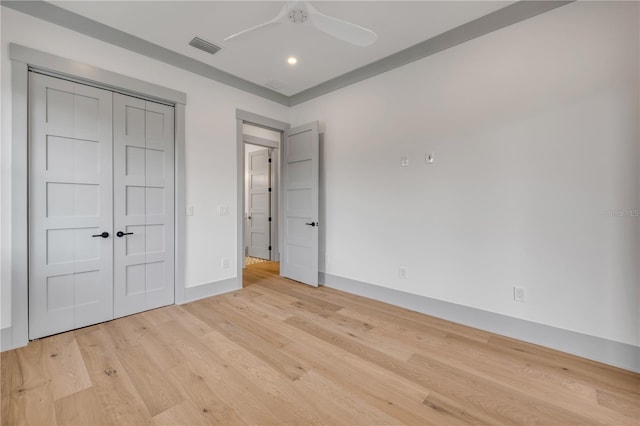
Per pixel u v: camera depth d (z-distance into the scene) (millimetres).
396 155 3092
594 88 2029
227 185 3520
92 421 1473
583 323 2090
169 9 2316
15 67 2143
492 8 2316
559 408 1591
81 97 2496
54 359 2018
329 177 3754
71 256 2461
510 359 2066
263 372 1897
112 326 2561
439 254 2791
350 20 2457
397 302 3102
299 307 3057
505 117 2395
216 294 3432
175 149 3080
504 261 2420
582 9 2061
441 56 2744
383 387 1760
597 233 2035
